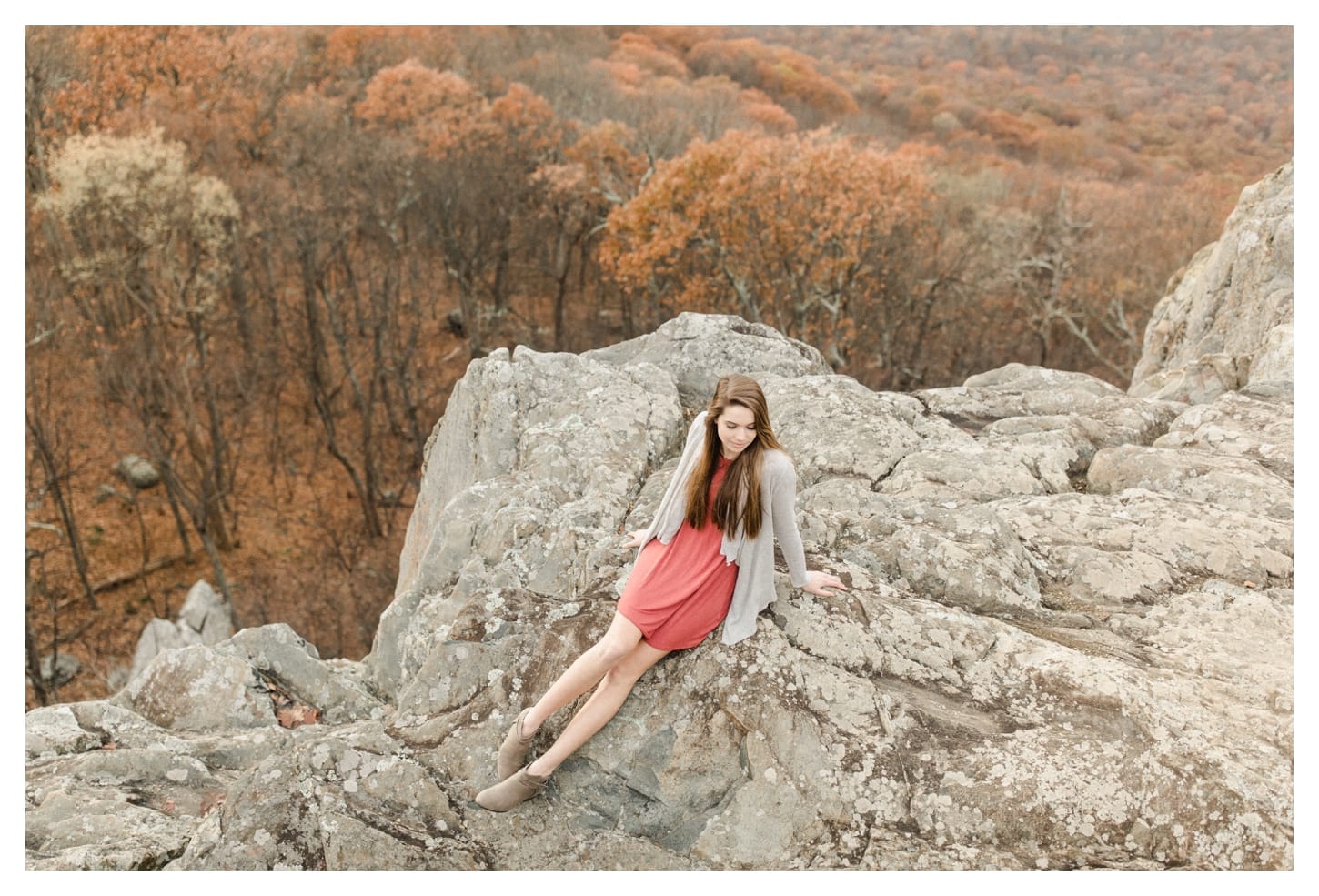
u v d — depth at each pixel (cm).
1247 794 372
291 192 3272
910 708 405
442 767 410
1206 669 440
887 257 2941
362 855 386
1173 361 1141
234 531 2883
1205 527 524
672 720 402
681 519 406
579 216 3634
